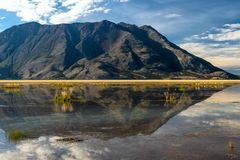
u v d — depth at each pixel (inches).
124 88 3799.2
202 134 999.6
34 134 1021.2
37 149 824.9
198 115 1429.6
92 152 789.9
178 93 2878.9
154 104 1898.4
